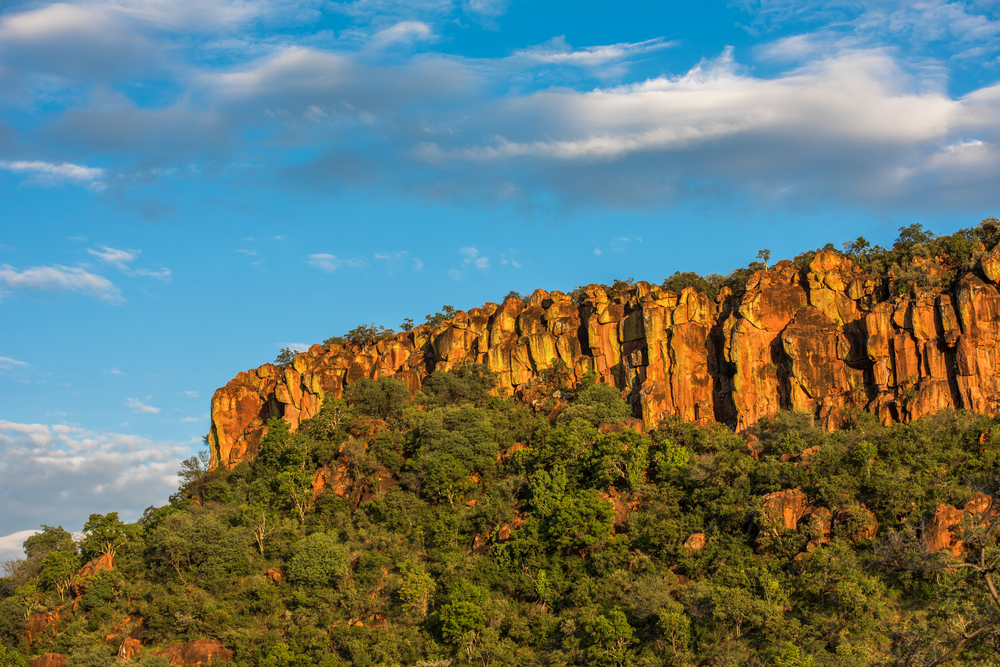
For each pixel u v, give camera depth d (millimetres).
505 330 149875
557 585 99562
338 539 115625
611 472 111312
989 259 116250
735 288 138750
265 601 105562
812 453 104000
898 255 128750
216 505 130875
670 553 99938
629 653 86938
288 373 158125
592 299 147250
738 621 87125
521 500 114688
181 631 103688
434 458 123062
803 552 94188
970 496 93750
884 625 84188
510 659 90938
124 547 121312
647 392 127875
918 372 114938
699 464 109438
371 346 164625
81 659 99688
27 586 117562
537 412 135625
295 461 130750
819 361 120500
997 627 53094
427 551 110938
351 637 97188
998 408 109250
